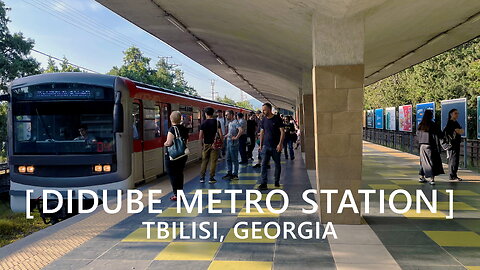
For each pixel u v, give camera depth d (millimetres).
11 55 31703
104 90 8695
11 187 8570
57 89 8656
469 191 8672
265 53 12445
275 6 6742
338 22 5848
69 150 8594
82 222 6418
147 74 68438
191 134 15555
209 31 11273
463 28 9344
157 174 11578
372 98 37500
